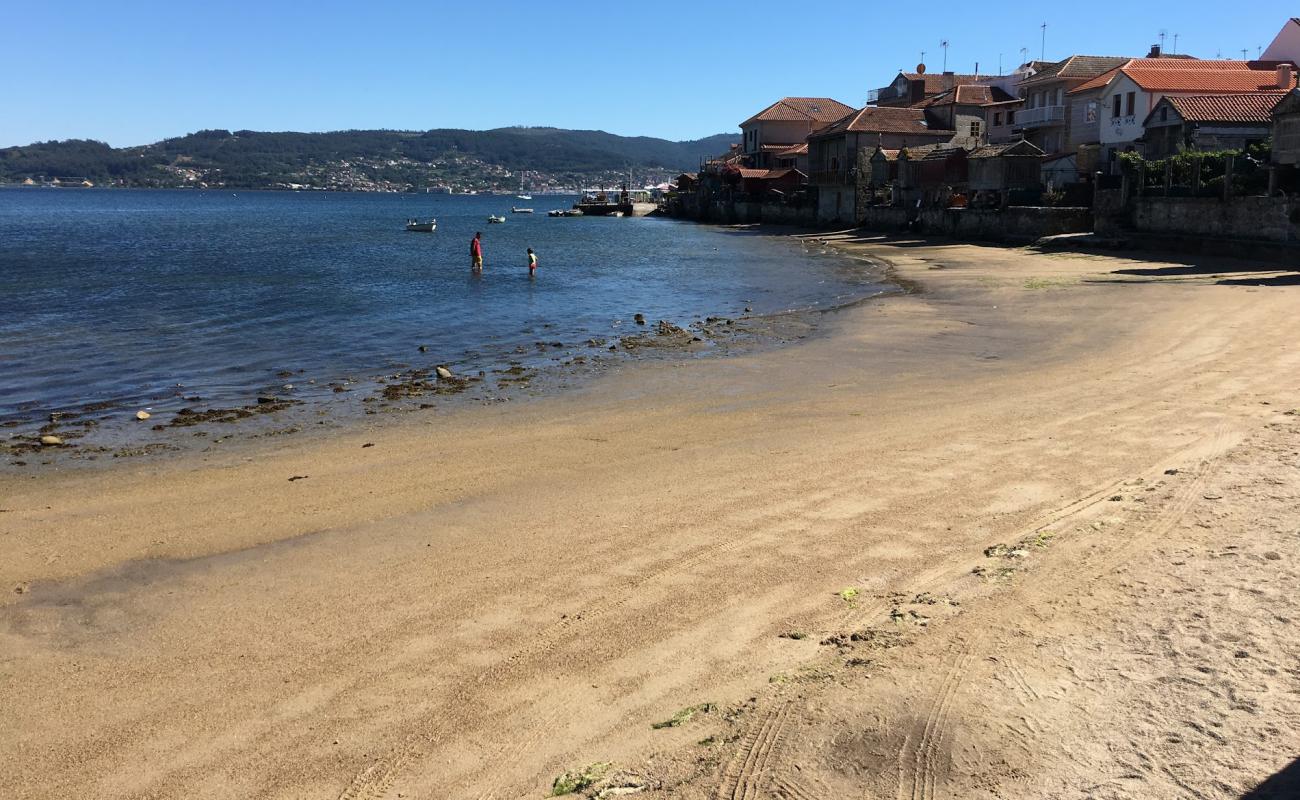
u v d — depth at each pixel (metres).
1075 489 9.64
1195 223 39.44
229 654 6.95
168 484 11.83
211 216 129.88
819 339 22.91
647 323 27.52
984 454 11.35
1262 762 4.47
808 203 90.06
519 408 16.03
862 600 7.21
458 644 6.92
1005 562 7.54
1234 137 47.38
